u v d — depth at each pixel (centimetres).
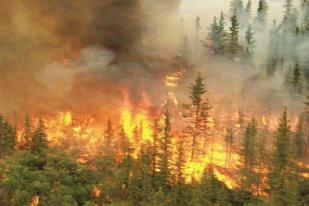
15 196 5291
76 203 5503
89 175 6322
